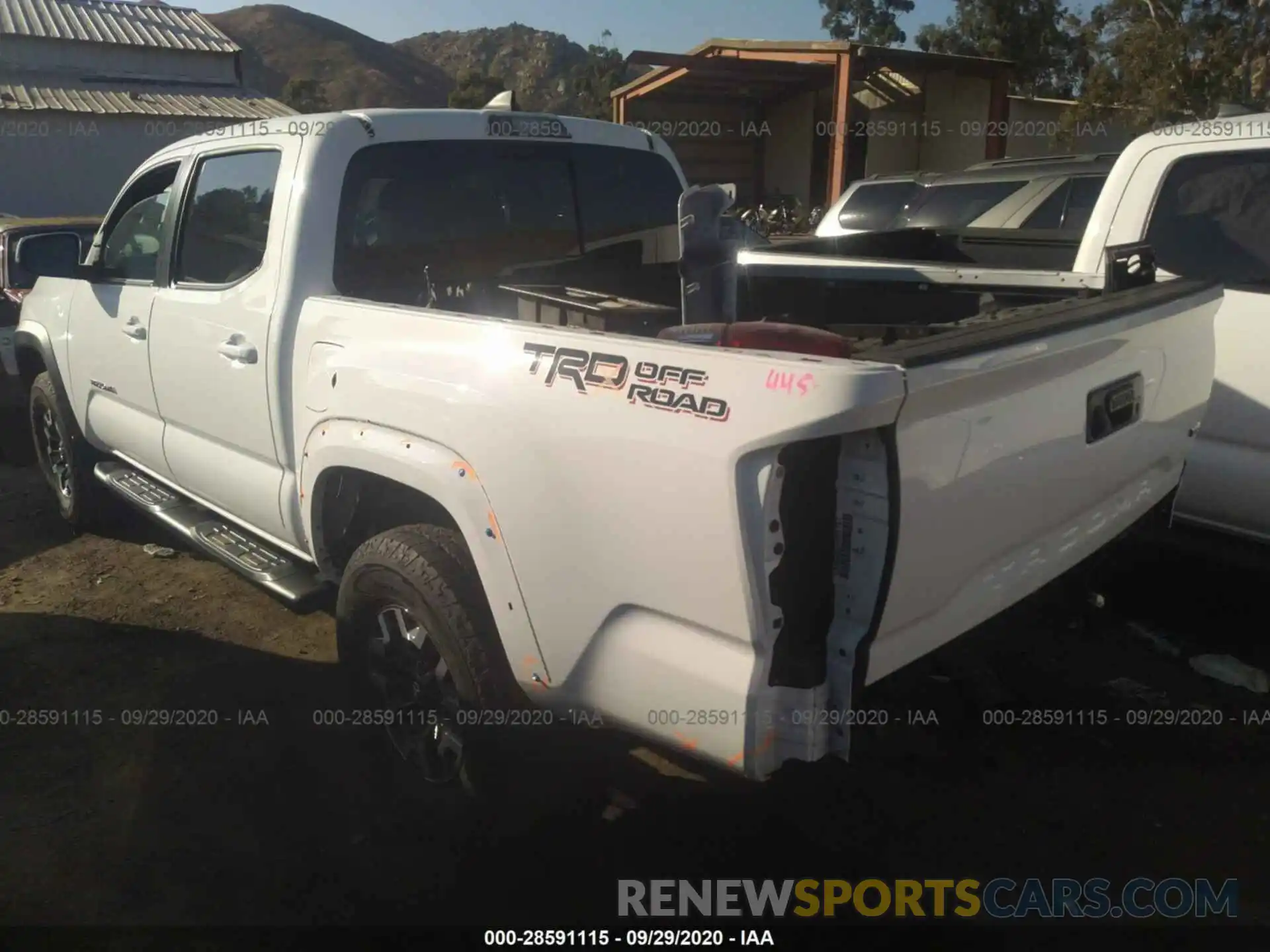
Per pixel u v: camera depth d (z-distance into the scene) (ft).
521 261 13.28
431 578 9.43
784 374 6.72
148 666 14.06
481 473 8.78
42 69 81.56
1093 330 8.46
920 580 7.35
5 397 24.32
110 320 15.35
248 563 12.84
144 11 94.02
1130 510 10.34
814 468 6.90
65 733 12.45
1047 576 9.10
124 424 15.74
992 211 26.03
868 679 7.17
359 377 10.07
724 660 7.24
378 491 11.02
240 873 10.03
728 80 69.10
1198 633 13.73
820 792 10.82
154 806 11.08
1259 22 63.46
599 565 7.95
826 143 73.10
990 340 7.43
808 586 7.07
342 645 10.82
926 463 7.02
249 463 12.55
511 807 9.50
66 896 9.75
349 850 10.36
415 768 10.65
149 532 19.13
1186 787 10.91
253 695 13.26
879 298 13.67
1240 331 12.65
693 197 10.10
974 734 9.32
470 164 12.73
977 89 70.44
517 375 8.48
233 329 12.13
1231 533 13.12
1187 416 10.92
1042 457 8.34
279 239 11.49
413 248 12.16
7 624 15.33
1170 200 13.85
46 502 21.22
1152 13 67.15
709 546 7.13
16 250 25.22
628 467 7.59
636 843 10.25
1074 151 70.13
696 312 10.26
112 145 72.90
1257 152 13.14
